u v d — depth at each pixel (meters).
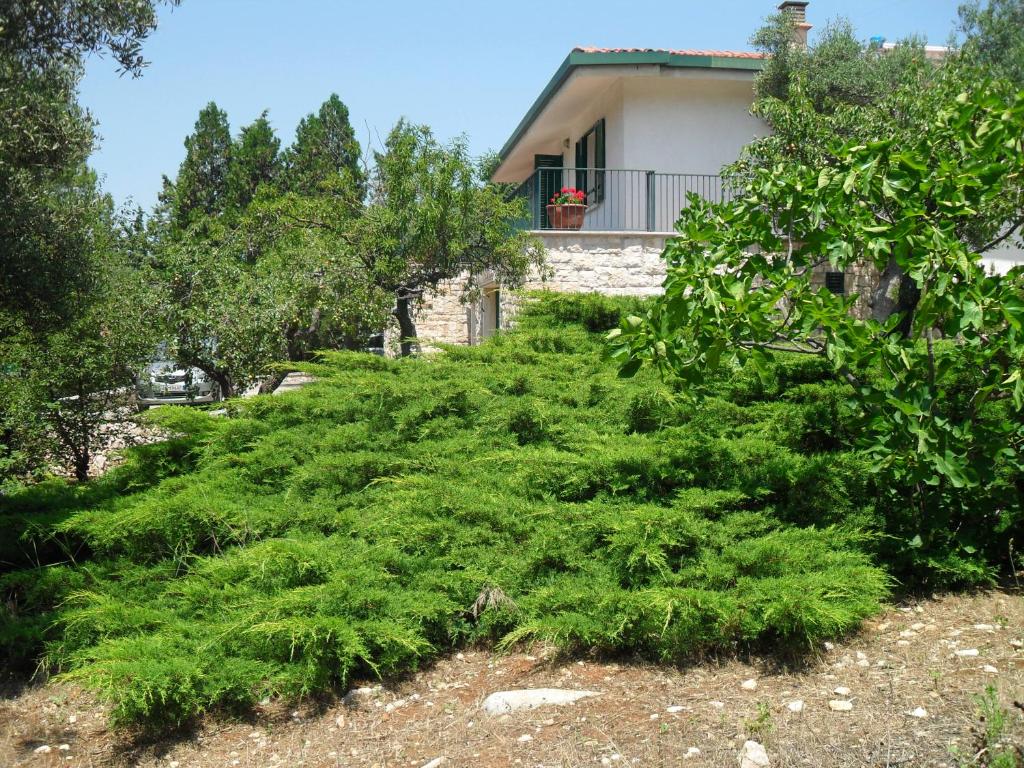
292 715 4.57
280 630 4.61
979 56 16.53
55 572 5.81
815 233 5.46
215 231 14.41
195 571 5.79
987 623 4.85
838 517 5.66
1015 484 5.65
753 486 5.75
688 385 5.67
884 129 12.44
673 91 17.17
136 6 7.26
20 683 5.31
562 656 4.94
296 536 5.95
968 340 5.08
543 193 21.02
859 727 3.73
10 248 7.31
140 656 4.55
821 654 4.60
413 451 6.87
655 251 15.63
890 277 12.02
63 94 7.61
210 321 11.26
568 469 6.07
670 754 3.67
